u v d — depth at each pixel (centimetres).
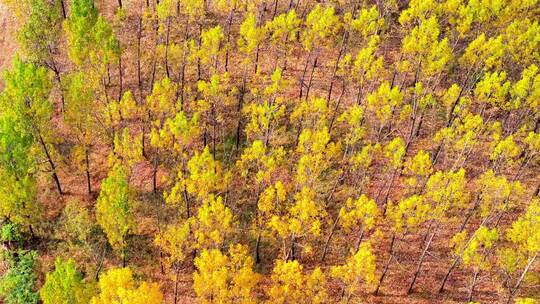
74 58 5484
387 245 5144
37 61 6016
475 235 4462
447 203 4462
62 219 5334
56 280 3972
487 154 5734
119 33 6969
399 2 7269
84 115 5141
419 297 4803
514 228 4431
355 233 5231
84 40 5434
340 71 6188
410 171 5616
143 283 3709
